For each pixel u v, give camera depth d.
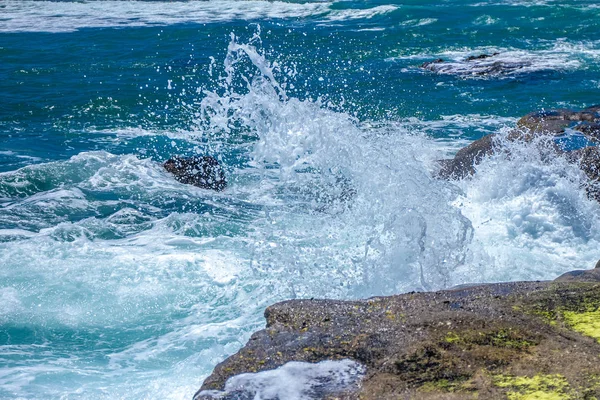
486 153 14.85
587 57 29.33
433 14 40.44
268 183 15.95
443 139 19.27
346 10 42.47
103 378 8.13
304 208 13.53
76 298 10.10
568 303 6.60
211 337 9.00
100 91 25.08
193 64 29.03
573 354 5.71
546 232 12.02
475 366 5.64
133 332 9.27
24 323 9.45
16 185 15.41
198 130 20.75
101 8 45.81
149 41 34.00
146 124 21.48
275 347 6.19
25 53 31.33
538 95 23.95
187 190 15.41
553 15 38.47
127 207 14.29
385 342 6.10
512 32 35.22
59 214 13.89
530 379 5.41
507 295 6.89
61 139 19.94
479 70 27.33
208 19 40.41
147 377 8.14
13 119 21.81
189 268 11.02
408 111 22.47
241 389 5.62
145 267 11.05
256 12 43.28
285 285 10.19
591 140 15.32
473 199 13.13
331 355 5.98
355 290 9.78
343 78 26.72
